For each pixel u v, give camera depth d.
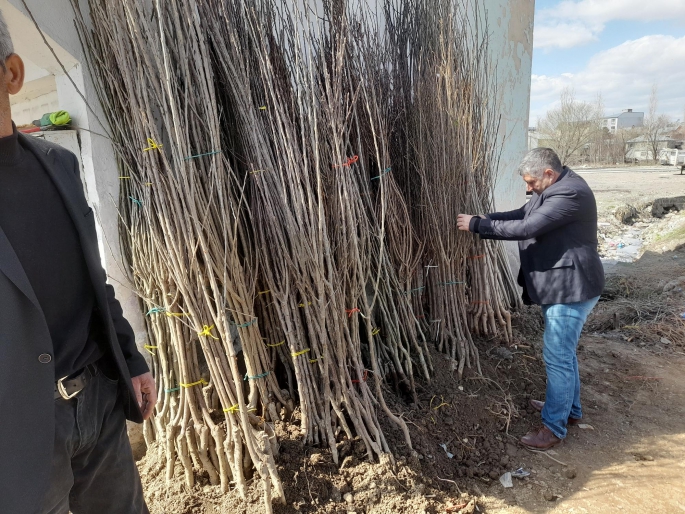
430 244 3.15
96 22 2.15
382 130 2.56
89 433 1.39
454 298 3.23
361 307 2.63
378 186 2.85
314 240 2.13
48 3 2.11
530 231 2.63
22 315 1.13
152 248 2.19
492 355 3.49
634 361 3.85
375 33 2.93
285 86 2.27
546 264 2.69
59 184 1.32
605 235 8.69
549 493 2.39
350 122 2.43
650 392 3.39
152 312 2.29
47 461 1.17
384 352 2.90
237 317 2.23
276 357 2.62
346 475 2.22
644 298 5.09
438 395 2.92
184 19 1.97
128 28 1.92
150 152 1.93
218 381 2.09
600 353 4.01
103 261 2.45
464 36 3.22
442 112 2.93
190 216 1.98
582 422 3.04
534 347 3.76
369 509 2.13
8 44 1.18
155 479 2.32
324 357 2.29
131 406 1.58
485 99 3.58
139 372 1.69
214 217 2.15
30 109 3.16
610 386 3.49
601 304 5.07
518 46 4.62
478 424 2.85
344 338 2.39
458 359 3.24
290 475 2.16
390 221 2.82
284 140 2.10
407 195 3.10
